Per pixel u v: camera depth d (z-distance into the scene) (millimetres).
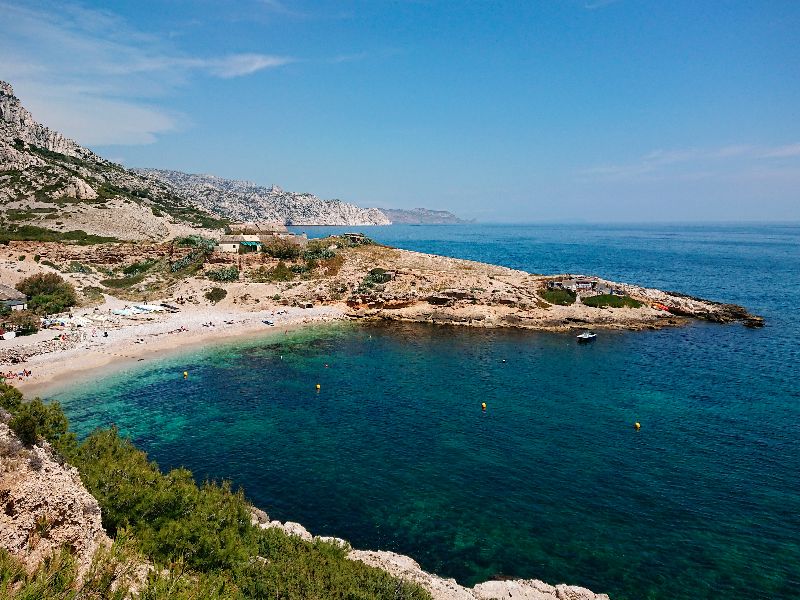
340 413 58500
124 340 86438
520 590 28828
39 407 27703
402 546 34938
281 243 137875
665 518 37812
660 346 86562
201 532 23000
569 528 36844
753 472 44125
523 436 52000
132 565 17562
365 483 43000
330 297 118250
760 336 92062
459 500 40469
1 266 113438
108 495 22875
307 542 29172
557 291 114750
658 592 30641
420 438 51750
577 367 75562
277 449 49250
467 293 110875
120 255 138000
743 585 31094
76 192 190750
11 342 79750
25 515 16344
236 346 87875
